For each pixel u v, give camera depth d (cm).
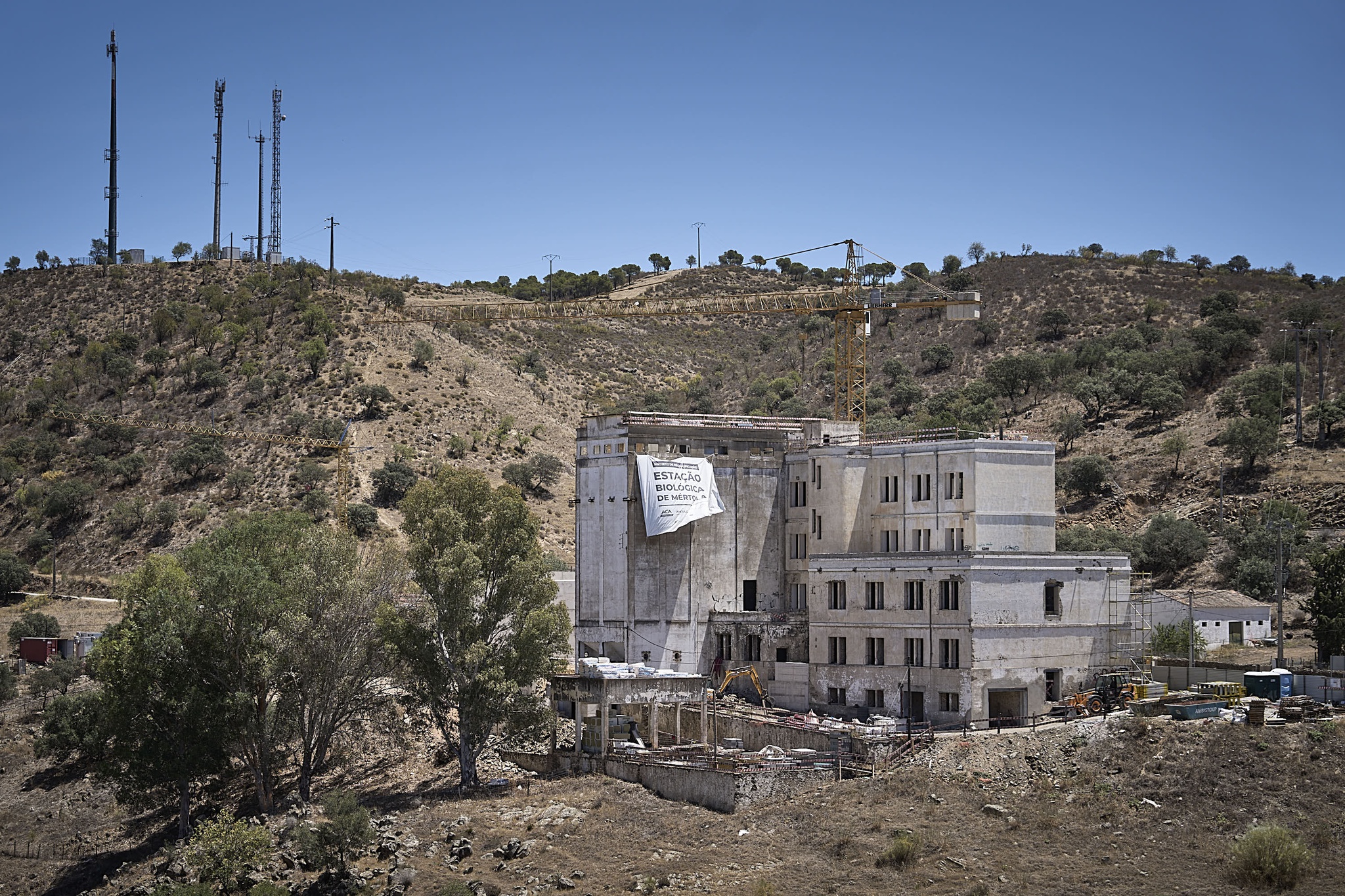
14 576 18850
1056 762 8888
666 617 12200
